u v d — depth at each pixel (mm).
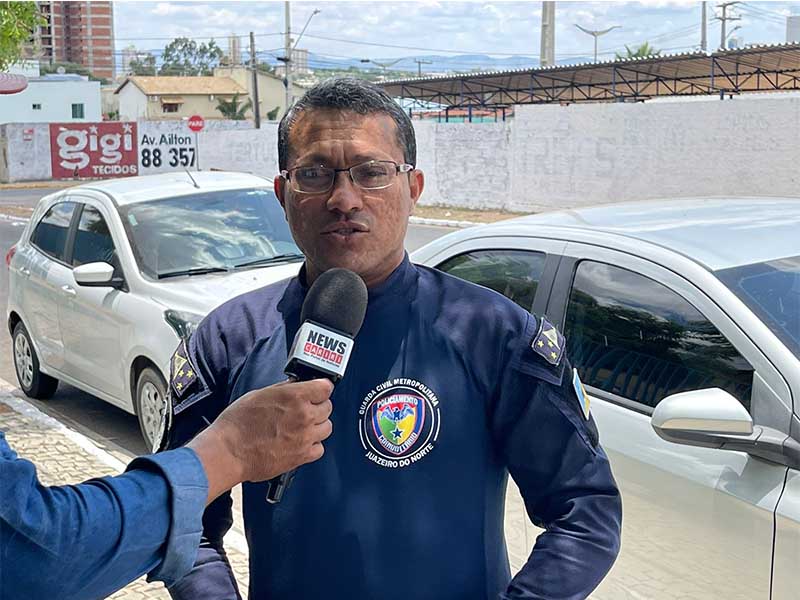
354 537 1763
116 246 6172
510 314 1876
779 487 2637
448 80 32625
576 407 1848
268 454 1429
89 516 1221
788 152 18984
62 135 39594
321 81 1907
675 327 3131
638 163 21344
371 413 1788
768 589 2639
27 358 7320
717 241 3354
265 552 1825
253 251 6188
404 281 1878
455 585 1778
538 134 23172
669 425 2715
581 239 3576
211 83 74750
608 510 1827
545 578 1760
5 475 1169
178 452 1364
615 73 28406
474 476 1807
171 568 1321
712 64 25438
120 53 90000
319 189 1818
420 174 1969
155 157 39156
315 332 1652
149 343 5629
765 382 2793
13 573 1171
